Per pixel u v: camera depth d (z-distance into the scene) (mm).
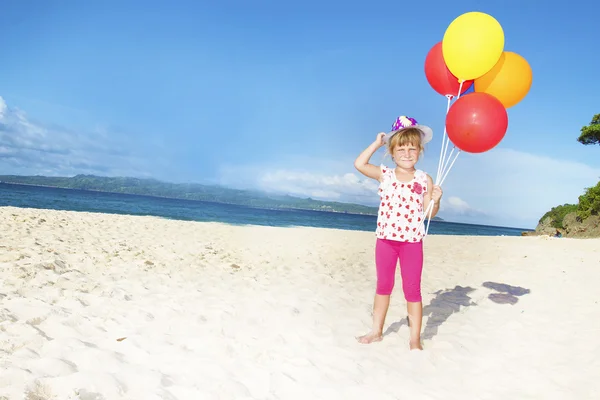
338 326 3896
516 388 2830
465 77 3922
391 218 3496
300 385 2549
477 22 3732
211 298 4398
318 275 6387
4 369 2268
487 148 3605
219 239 10250
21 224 8500
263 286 5242
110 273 5109
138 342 2967
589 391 2826
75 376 2244
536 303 5137
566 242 14016
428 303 5066
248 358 2912
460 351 3482
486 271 7496
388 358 3221
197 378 2498
